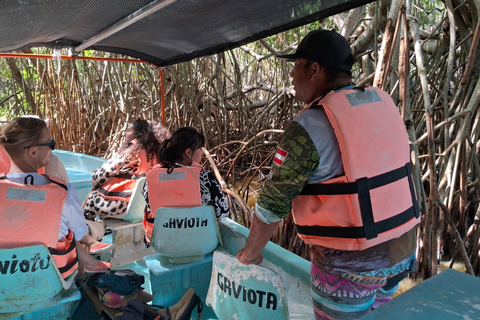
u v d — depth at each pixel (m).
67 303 2.05
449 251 3.80
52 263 1.68
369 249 1.22
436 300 0.66
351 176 1.16
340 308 1.30
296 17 2.15
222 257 1.65
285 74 6.77
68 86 7.17
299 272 1.97
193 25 2.47
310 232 1.29
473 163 4.00
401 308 0.65
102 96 7.59
